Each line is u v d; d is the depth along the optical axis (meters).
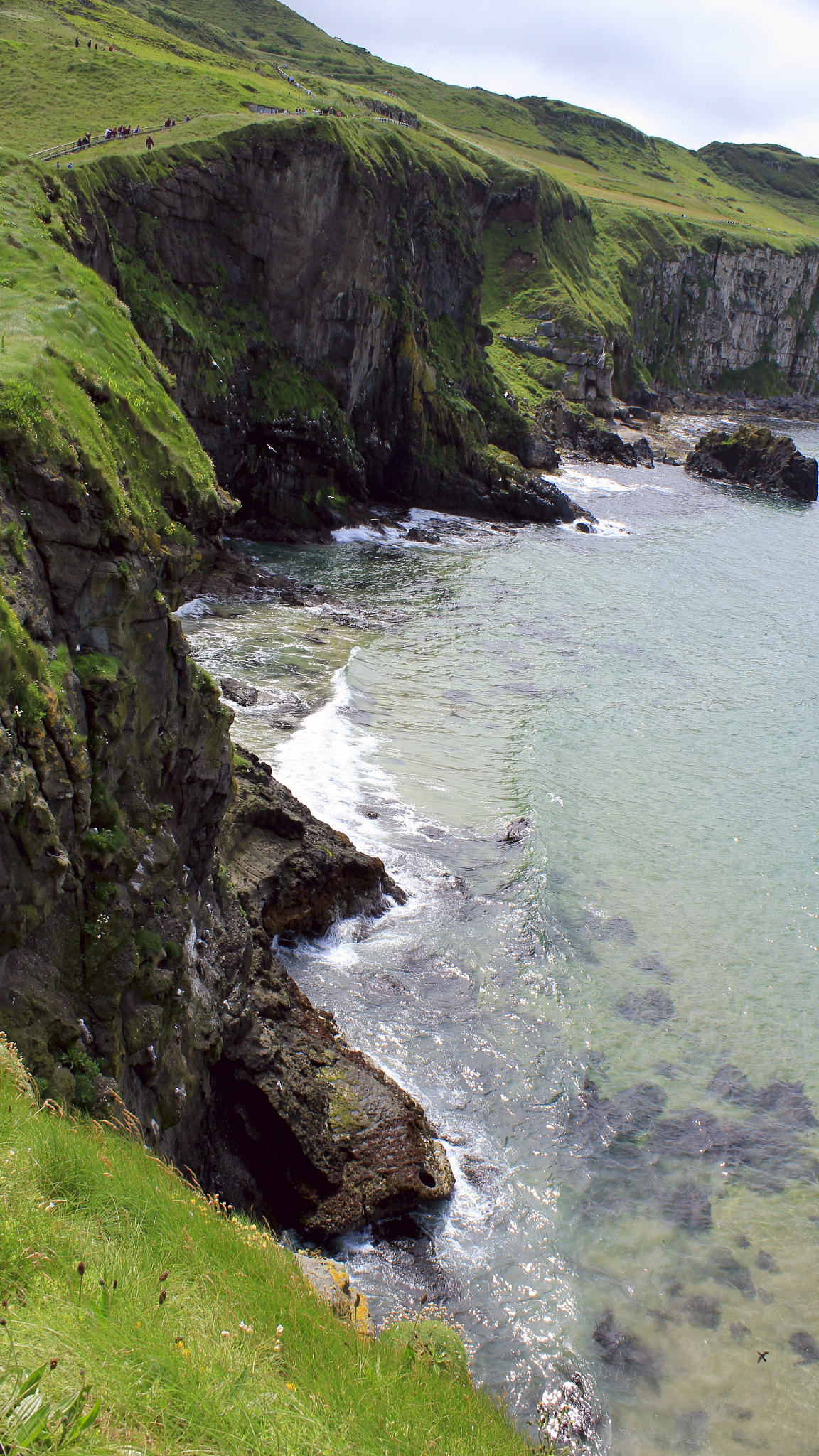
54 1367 5.36
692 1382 15.30
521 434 95.81
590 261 157.38
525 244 138.62
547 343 128.88
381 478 77.19
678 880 29.47
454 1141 19.36
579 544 75.31
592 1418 14.49
